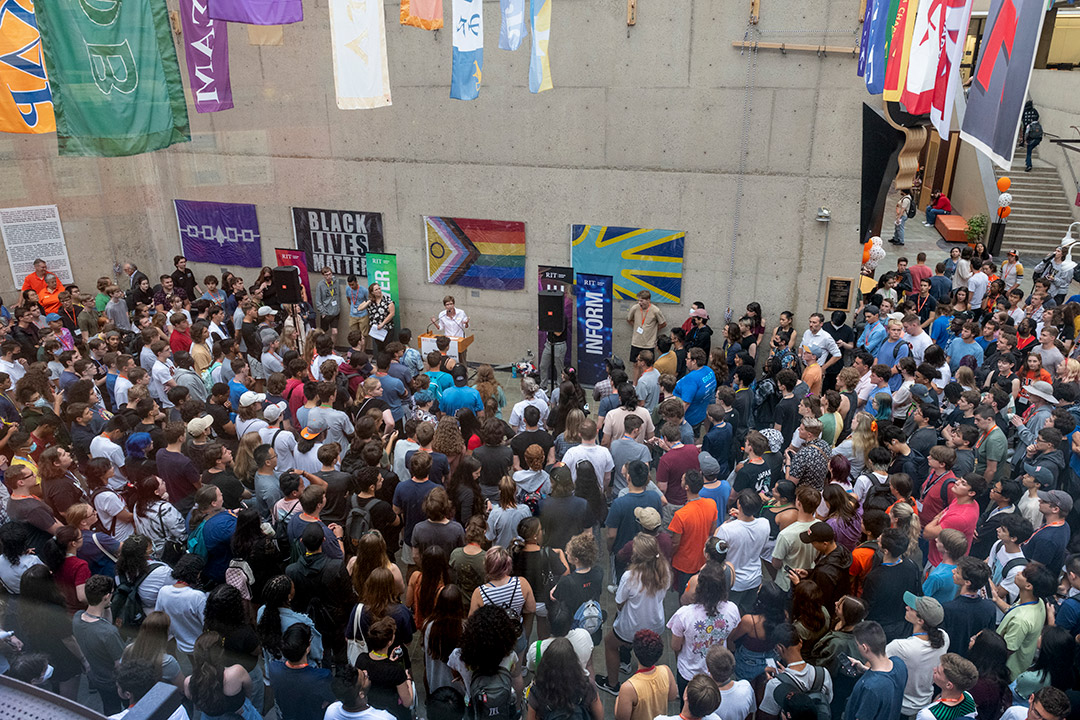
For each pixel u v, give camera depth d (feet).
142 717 5.70
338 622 14.07
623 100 31.30
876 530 15.03
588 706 12.14
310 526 14.46
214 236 40.40
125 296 36.55
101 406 24.08
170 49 29.63
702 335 30.83
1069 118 55.42
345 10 25.11
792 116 29.40
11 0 27.35
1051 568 15.58
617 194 32.71
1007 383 24.66
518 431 22.06
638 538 14.78
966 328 27.50
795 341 31.12
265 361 26.50
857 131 28.81
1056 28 59.98
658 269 33.12
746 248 31.73
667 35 29.89
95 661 13.24
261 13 26.37
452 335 34.04
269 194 38.34
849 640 12.64
